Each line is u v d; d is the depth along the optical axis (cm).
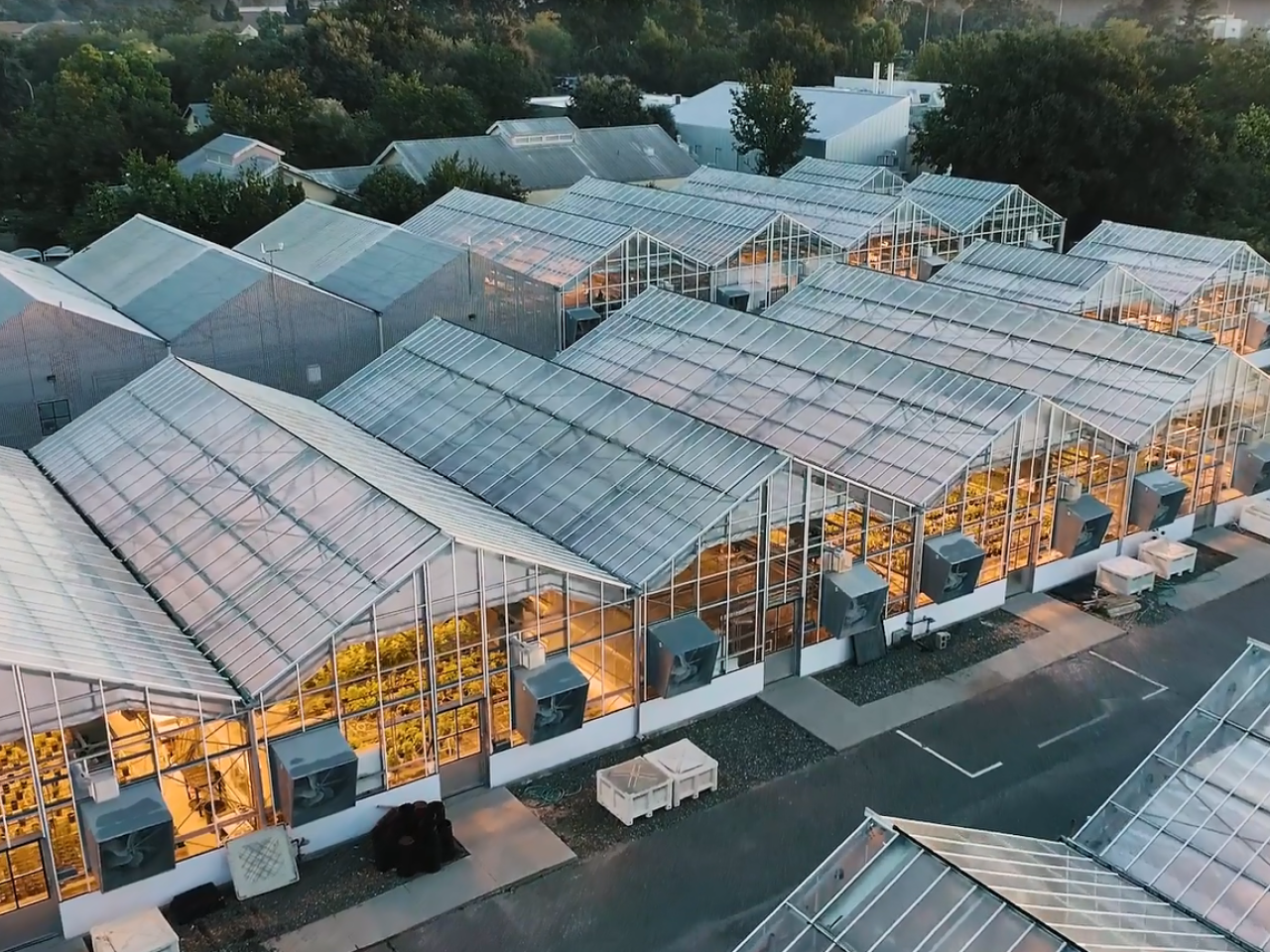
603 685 3406
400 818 2969
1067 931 2030
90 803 2630
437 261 6278
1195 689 3781
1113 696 3741
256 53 14188
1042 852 2494
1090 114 9769
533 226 7175
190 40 16850
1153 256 7431
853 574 3775
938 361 5459
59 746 2589
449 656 3091
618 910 2811
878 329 5866
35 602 2989
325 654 2878
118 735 2656
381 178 9181
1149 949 2105
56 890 2642
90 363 5172
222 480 3812
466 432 4519
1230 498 5028
